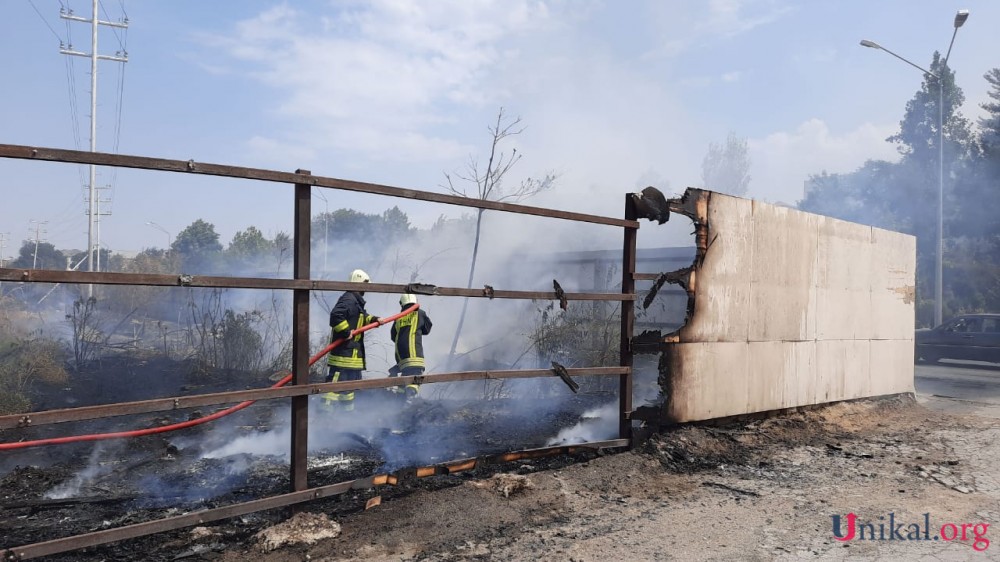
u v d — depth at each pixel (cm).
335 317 666
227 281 355
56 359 989
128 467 528
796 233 790
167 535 381
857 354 909
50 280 298
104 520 407
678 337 627
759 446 664
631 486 521
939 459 643
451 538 398
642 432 614
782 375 766
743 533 425
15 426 284
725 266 683
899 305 1013
